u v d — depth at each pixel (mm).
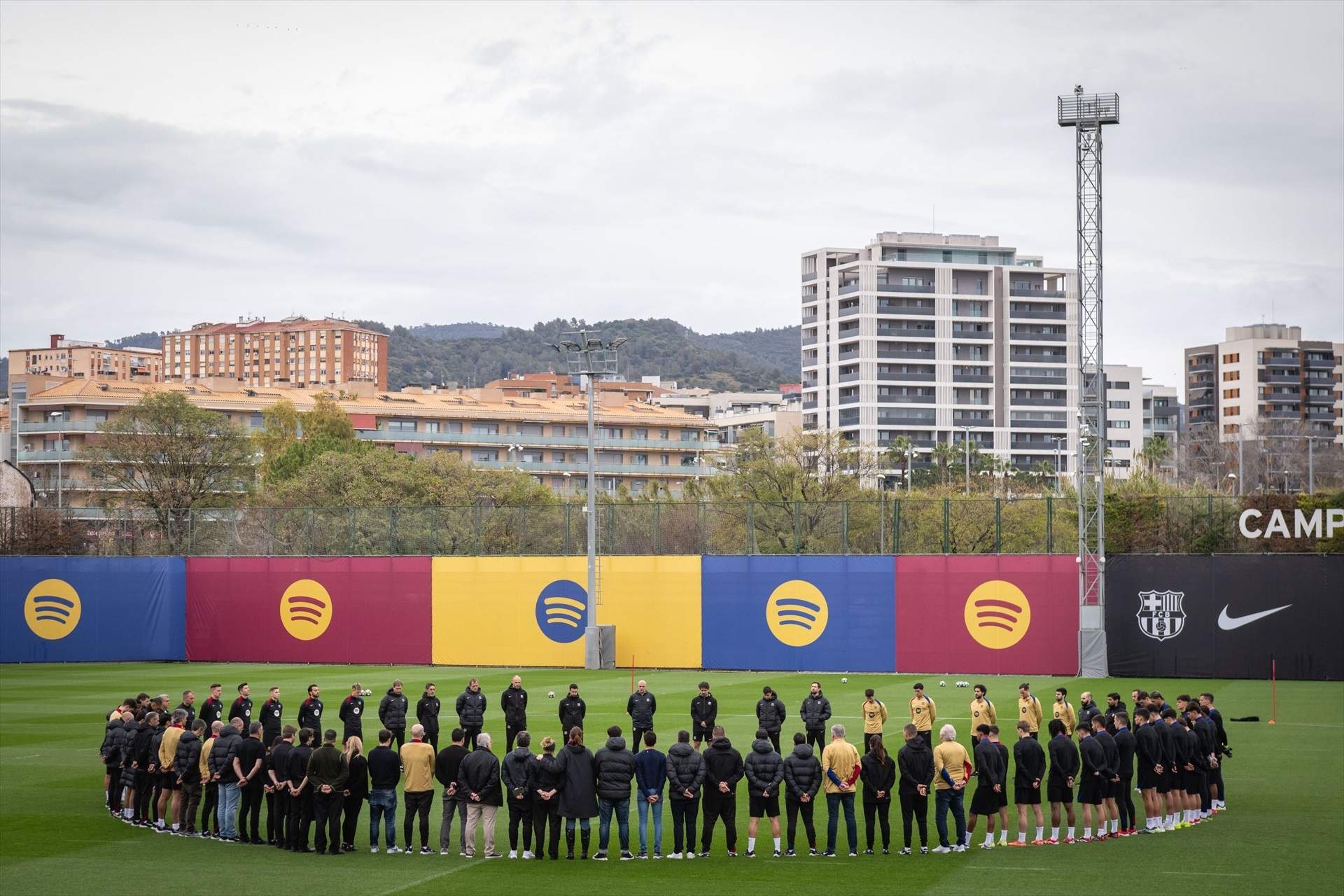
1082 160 62406
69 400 149625
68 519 88000
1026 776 25734
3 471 104125
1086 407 65938
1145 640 61938
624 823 24891
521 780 24984
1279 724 43906
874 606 66625
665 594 70000
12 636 77188
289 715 47781
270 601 76312
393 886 22688
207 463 117688
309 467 110938
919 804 25125
